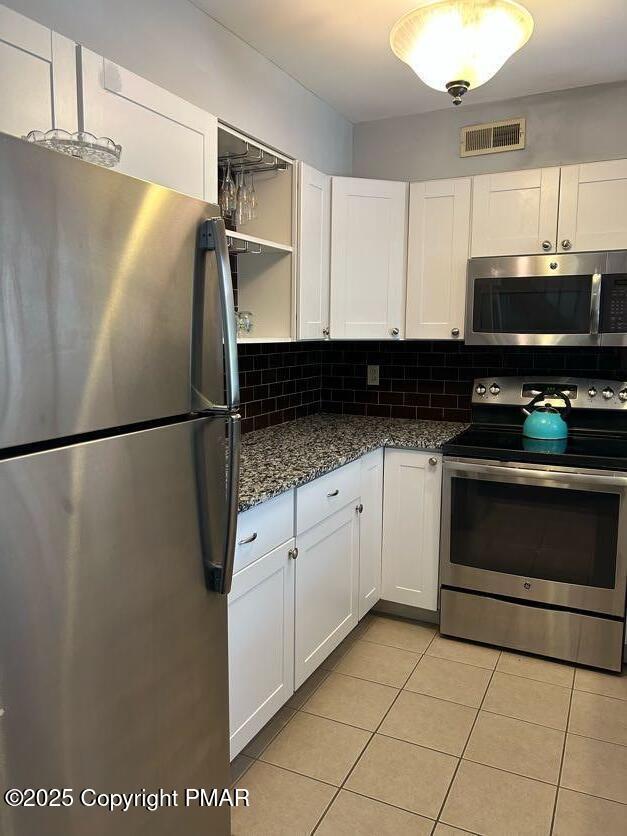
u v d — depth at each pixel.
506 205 2.71
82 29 1.61
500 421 2.98
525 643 2.57
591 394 2.81
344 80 2.63
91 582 1.05
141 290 1.13
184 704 1.33
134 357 1.13
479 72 1.81
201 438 1.32
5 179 0.87
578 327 2.57
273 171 2.56
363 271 2.84
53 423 0.97
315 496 2.15
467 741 2.03
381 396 3.36
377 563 2.82
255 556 1.80
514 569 2.56
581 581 2.45
